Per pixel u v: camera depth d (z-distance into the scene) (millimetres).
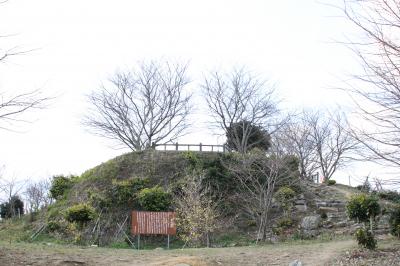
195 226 20688
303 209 23422
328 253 12367
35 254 11555
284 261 11797
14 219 27844
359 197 14047
